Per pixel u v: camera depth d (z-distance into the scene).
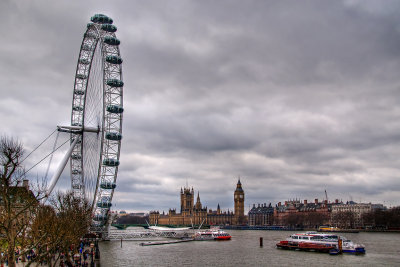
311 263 132.25
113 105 154.88
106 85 154.25
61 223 84.50
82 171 157.00
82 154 156.25
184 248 188.25
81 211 111.88
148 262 134.75
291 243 179.50
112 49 154.50
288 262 135.12
